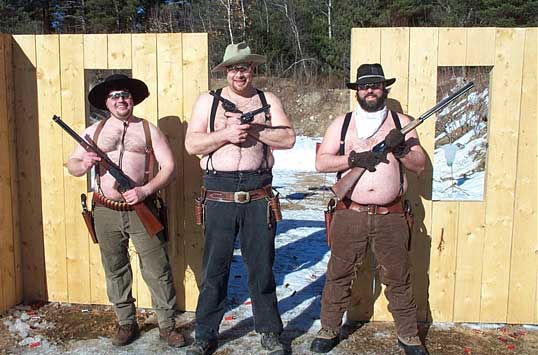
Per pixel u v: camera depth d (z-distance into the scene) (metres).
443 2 25.72
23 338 4.09
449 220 4.30
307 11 27.69
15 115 4.59
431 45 4.16
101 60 4.45
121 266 3.99
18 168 4.65
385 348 3.96
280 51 27.06
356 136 3.72
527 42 4.11
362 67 3.65
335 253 3.84
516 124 4.18
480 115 14.92
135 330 4.08
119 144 3.79
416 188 4.27
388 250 3.72
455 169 12.82
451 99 3.56
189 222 4.48
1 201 4.43
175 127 4.39
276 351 3.80
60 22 33.16
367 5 26.62
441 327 4.32
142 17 32.28
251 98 3.73
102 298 4.71
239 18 27.66
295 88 24.06
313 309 4.68
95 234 3.92
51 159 4.61
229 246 3.73
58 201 4.65
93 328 4.28
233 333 4.20
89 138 3.84
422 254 4.34
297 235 7.28
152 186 3.79
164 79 4.37
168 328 4.00
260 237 3.70
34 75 4.54
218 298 3.83
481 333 4.23
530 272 4.31
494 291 4.34
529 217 4.25
